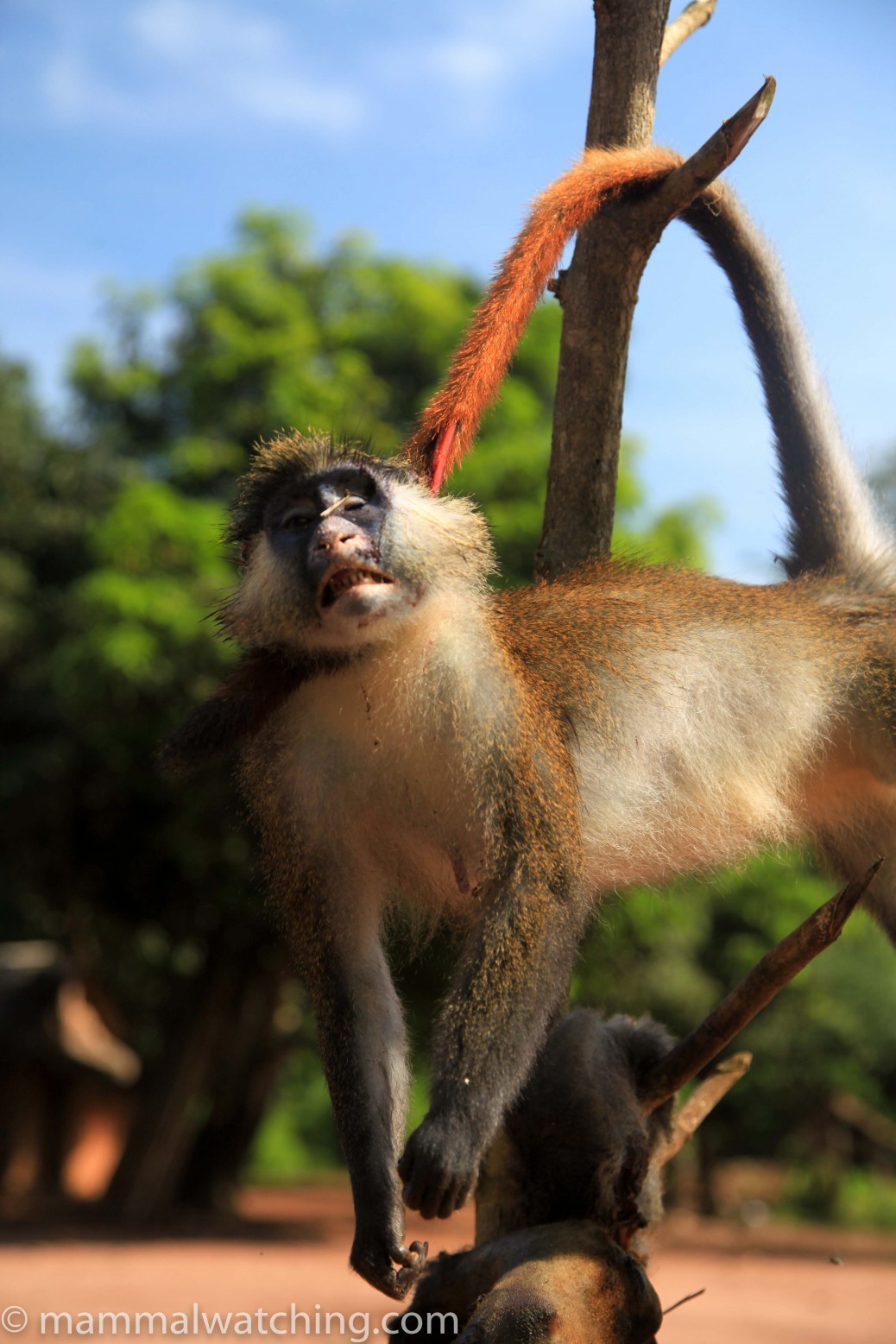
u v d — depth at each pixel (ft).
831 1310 47.91
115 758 58.29
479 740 12.49
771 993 11.85
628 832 14.07
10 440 67.97
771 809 15.38
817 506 18.02
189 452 57.57
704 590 15.79
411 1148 10.94
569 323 14.67
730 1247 76.38
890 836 17.29
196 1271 51.57
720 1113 98.37
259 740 13.26
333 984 12.87
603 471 14.64
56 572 67.21
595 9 15.15
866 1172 106.63
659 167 14.29
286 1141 143.95
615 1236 12.01
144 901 66.85
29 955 93.20
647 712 14.39
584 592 14.61
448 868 13.35
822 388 18.28
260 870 13.94
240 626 12.92
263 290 61.52
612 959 62.28
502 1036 11.64
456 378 13.26
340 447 13.28
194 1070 69.05
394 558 12.49
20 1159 84.69
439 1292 11.06
